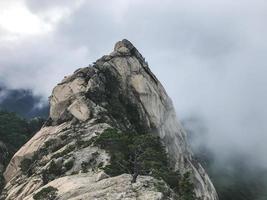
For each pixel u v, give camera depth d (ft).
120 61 419.74
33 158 343.05
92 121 351.46
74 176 248.11
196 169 437.99
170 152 404.98
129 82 412.36
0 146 441.68
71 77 402.72
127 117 389.60
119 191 203.31
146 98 408.26
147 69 435.94
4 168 413.59
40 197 217.56
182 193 270.87
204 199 400.26
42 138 364.17
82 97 373.61
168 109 434.71
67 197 212.02
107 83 404.57
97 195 200.54
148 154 264.31
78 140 321.93
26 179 312.50
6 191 320.09
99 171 253.85
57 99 394.11
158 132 401.70
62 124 368.48
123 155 274.77
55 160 288.92
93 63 421.18
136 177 216.33
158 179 232.73
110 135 295.69
